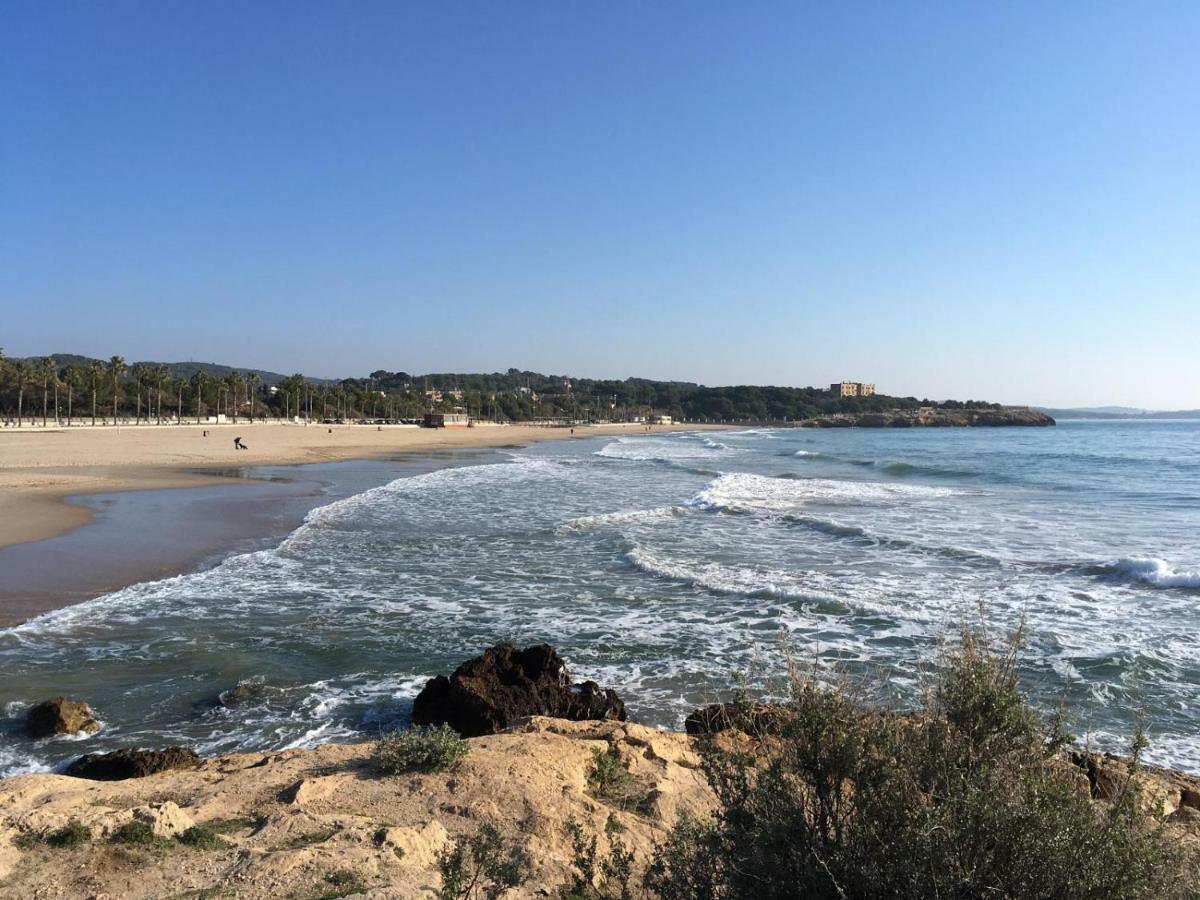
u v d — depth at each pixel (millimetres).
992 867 2811
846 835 3164
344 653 11711
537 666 9414
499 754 6379
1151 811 3443
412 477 42188
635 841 5047
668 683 10703
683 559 19016
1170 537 22219
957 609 14211
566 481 40812
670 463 57594
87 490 32688
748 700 4906
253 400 137500
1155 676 10703
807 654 11648
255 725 9102
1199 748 8547
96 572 17156
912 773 3180
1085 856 2783
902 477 44375
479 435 118875
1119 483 39500
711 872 3357
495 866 3992
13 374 99188
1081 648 11859
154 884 4156
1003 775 3104
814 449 81312
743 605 14633
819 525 24031
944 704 3611
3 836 4598
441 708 8914
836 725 3400
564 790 5746
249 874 4195
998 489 36594
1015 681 3662
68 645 11922
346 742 8617
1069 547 20562
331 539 21562
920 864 2830
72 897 4016
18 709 9406
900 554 19672
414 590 15688
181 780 6168
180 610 14008
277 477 41219
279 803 5457
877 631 12977
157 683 10398
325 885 4113
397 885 4121
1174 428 156375
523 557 19109
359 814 5219
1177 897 2812
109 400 112125
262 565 18047
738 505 29297
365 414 160000
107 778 7176
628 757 6637
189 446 62219
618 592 15617
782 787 3375
